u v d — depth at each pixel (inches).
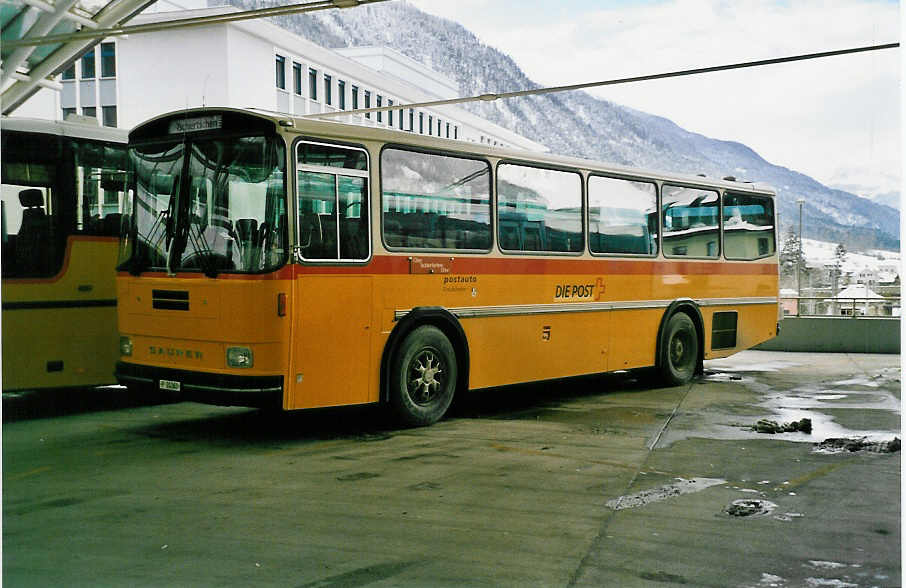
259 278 316.5
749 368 659.4
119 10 666.8
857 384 545.3
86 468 289.7
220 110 336.2
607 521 227.3
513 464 297.3
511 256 416.2
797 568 190.9
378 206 354.9
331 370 335.3
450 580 181.9
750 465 296.8
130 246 359.6
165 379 339.9
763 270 600.4
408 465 295.3
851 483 271.1
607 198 478.3
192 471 285.3
